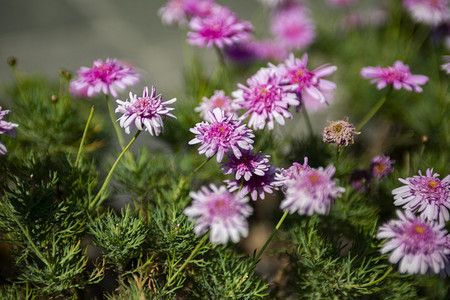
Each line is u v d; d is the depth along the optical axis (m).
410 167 0.73
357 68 0.93
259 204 0.74
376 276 0.63
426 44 0.99
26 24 1.36
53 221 0.61
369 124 0.88
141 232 0.61
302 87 0.63
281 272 0.66
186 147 0.74
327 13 1.17
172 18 0.80
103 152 0.73
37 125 0.68
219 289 0.61
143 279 0.62
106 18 1.40
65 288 0.59
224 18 0.71
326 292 0.63
